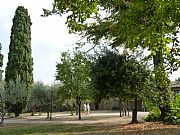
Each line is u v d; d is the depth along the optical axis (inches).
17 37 1871.3
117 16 345.7
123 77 882.8
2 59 1791.3
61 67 1414.9
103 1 351.6
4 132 821.2
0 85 1305.4
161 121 873.5
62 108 2329.0
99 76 909.8
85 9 340.5
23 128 917.8
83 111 2112.5
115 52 912.3
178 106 852.0
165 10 304.2
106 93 911.7
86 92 1348.4
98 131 717.3
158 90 846.5
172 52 371.2
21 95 1376.7
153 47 362.3
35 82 1875.0
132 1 319.6
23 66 1843.0
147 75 863.7
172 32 341.1
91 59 941.2
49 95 1748.3
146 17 317.1
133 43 339.3
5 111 1222.3
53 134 707.4
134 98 920.9
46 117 1578.5
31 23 1945.1
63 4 339.3
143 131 669.3
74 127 863.7
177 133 604.4
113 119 1211.9
